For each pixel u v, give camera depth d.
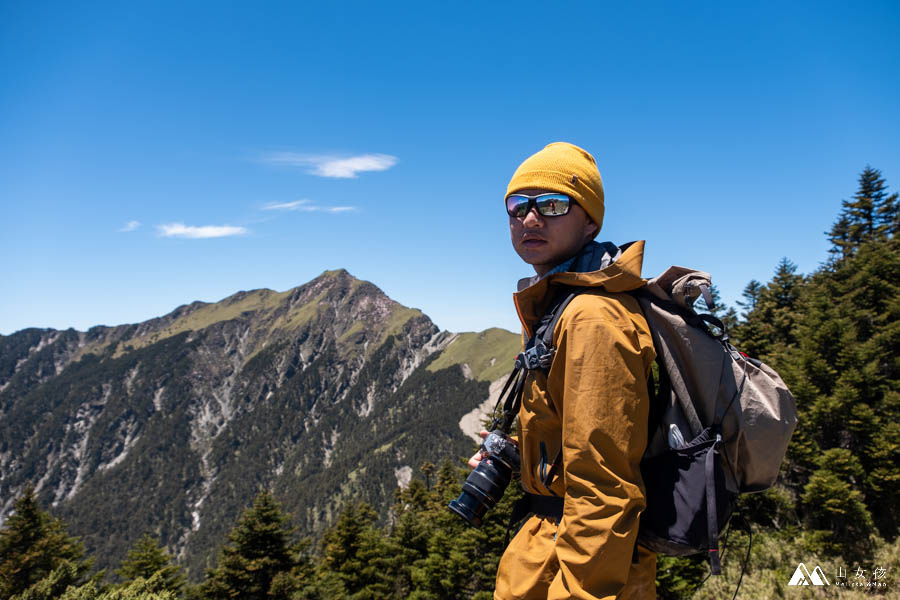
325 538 49.56
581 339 1.41
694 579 14.27
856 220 51.12
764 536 16.89
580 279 1.56
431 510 53.41
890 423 19.55
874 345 22.64
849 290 30.80
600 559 1.26
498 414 2.05
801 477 20.34
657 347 1.59
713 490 1.42
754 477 1.58
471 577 33.25
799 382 22.20
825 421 20.69
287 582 34.44
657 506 1.50
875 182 50.38
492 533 30.70
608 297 1.51
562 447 1.47
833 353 23.34
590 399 1.35
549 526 1.62
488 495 1.93
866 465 19.14
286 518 37.41
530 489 1.75
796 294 42.28
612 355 1.37
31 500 39.53
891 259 29.64
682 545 1.43
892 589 12.71
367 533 42.03
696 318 1.55
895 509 17.73
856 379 20.89
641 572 1.54
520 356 1.69
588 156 1.87
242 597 35.12
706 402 1.54
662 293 1.60
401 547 41.19
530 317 1.78
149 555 35.81
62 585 7.77
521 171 1.86
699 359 1.53
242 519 37.00
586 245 1.80
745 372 1.57
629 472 1.36
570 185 1.73
